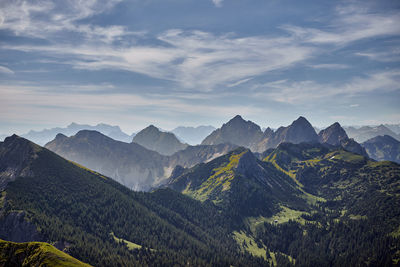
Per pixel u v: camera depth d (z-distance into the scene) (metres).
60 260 163.12
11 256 171.00
